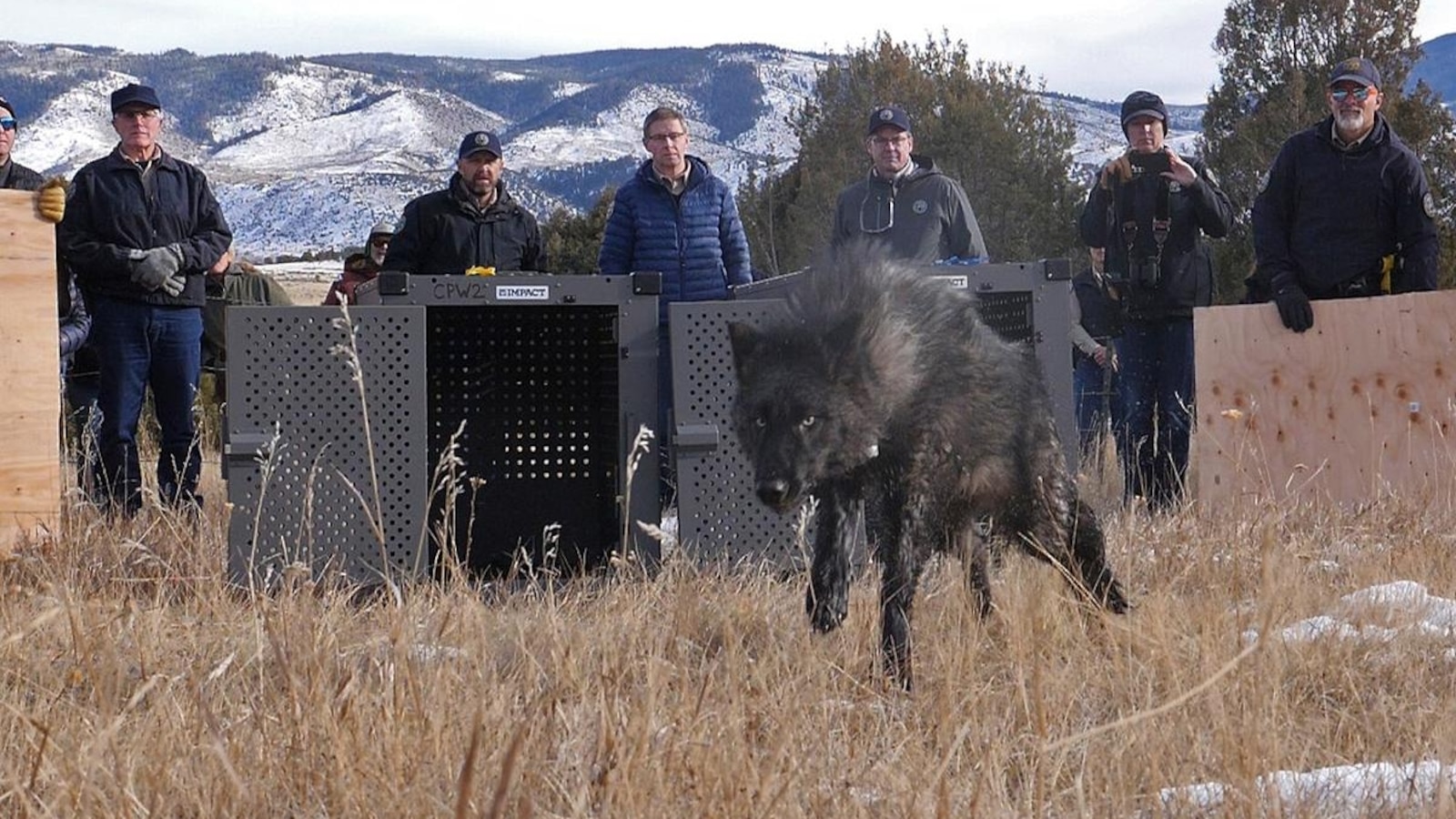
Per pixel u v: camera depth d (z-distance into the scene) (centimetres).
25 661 432
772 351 521
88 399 944
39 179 852
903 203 859
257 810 328
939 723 388
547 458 737
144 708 402
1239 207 2695
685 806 319
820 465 501
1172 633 469
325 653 397
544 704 380
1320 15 2873
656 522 675
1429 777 354
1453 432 796
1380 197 840
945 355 513
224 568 625
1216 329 881
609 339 708
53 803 306
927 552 511
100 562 644
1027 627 489
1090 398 1045
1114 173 939
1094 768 369
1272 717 376
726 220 873
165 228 829
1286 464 863
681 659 447
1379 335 827
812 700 413
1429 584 620
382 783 320
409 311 648
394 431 646
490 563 715
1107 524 712
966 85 3130
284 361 634
